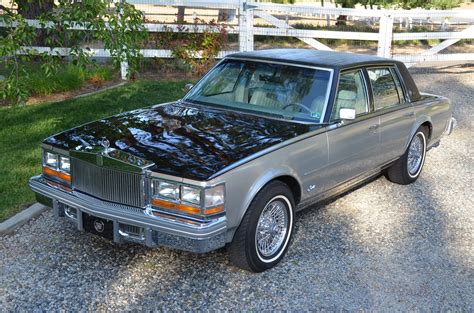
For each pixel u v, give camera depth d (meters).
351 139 5.40
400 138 6.30
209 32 12.24
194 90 5.92
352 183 5.82
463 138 9.03
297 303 4.18
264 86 5.49
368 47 18.91
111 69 12.21
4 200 5.62
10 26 6.92
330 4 29.30
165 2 12.18
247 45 12.80
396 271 4.70
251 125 4.95
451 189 6.74
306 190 4.95
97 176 4.35
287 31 13.15
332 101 5.20
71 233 5.15
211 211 4.01
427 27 22.81
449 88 12.80
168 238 4.09
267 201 4.43
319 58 5.69
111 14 6.93
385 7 20.44
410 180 6.83
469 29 14.23
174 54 12.12
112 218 4.21
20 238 5.03
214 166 4.09
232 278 4.49
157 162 4.15
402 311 4.13
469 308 4.20
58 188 4.64
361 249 5.07
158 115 5.25
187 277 4.48
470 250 5.14
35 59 11.74
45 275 4.43
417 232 5.48
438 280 4.59
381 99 6.00
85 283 4.34
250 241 4.36
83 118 8.55
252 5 12.59
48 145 4.71
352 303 4.21
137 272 4.53
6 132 7.78
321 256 4.92
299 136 4.76
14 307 4.00
